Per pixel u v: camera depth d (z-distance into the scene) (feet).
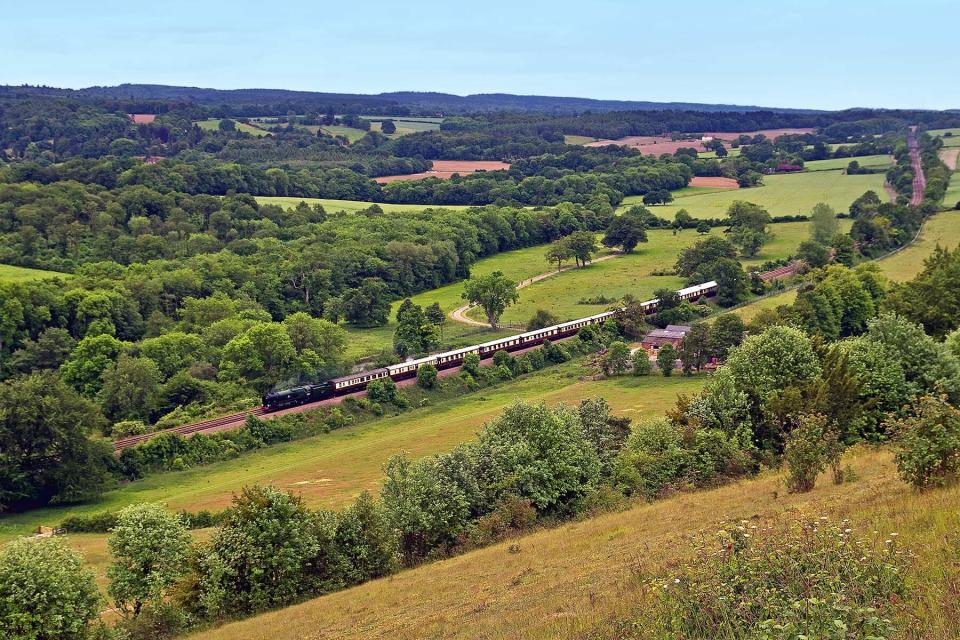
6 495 292.20
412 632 110.32
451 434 343.05
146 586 163.73
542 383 426.92
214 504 279.69
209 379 417.49
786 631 56.75
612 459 213.25
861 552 70.69
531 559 145.18
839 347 227.20
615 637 75.20
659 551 115.44
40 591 141.49
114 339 432.25
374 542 176.86
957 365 214.07
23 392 307.17
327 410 384.47
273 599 166.30
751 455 202.49
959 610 60.85
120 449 337.11
